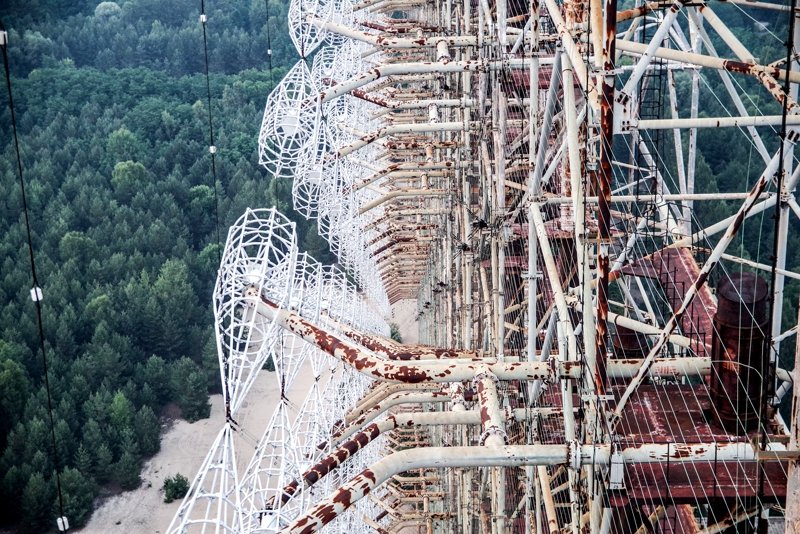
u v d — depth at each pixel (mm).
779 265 16516
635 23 21781
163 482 62031
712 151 64812
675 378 17203
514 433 21953
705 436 14273
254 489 17891
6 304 77250
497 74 21656
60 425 61938
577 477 14602
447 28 31391
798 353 9047
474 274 27078
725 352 14180
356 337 22609
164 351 76938
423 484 42938
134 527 57562
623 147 49531
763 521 9922
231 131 114750
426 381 15625
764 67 14352
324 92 26094
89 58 139000
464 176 27969
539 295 22516
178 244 89688
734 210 55219
